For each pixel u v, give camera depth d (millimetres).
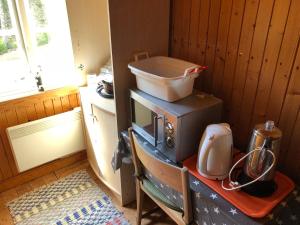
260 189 1067
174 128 1234
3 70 1946
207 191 1108
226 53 1368
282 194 1079
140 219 1670
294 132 1189
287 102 1177
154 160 1156
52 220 1814
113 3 1346
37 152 2061
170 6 1590
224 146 1109
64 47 2076
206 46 1461
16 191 2074
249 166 1092
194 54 1552
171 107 1280
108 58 2164
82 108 2059
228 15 1297
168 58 1510
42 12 1955
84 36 1979
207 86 1541
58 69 2156
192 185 1148
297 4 1035
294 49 1089
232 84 1394
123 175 1805
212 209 1062
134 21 1454
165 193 1339
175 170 1067
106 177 2033
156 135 1378
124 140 1639
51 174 2260
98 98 1755
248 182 1079
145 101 1379
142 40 1533
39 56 2059
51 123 2041
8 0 1806
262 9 1153
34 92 1969
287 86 1156
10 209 1909
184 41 1588
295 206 1047
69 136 2182
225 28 1331
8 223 1800
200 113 1271
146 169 1397
